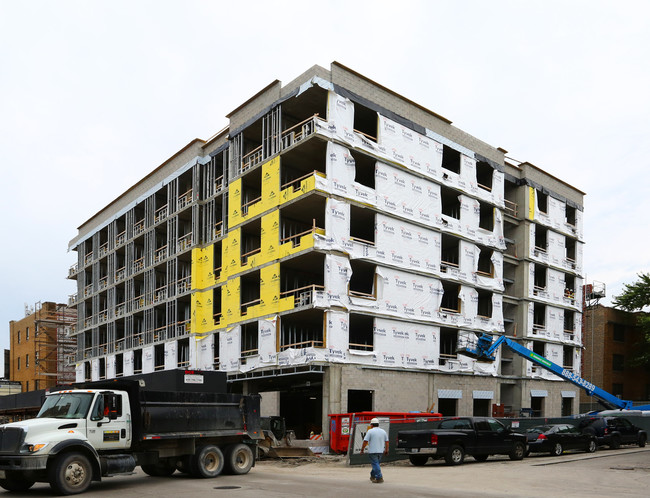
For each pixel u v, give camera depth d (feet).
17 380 225.35
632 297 171.01
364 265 105.81
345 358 98.17
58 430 47.01
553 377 146.92
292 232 112.68
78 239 199.72
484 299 133.80
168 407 54.44
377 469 53.52
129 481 55.06
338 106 101.86
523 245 143.74
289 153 106.63
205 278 130.52
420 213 114.11
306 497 43.47
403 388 106.63
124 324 167.32
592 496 45.27
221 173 136.05
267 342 104.53
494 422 76.48
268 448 81.46
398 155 111.34
